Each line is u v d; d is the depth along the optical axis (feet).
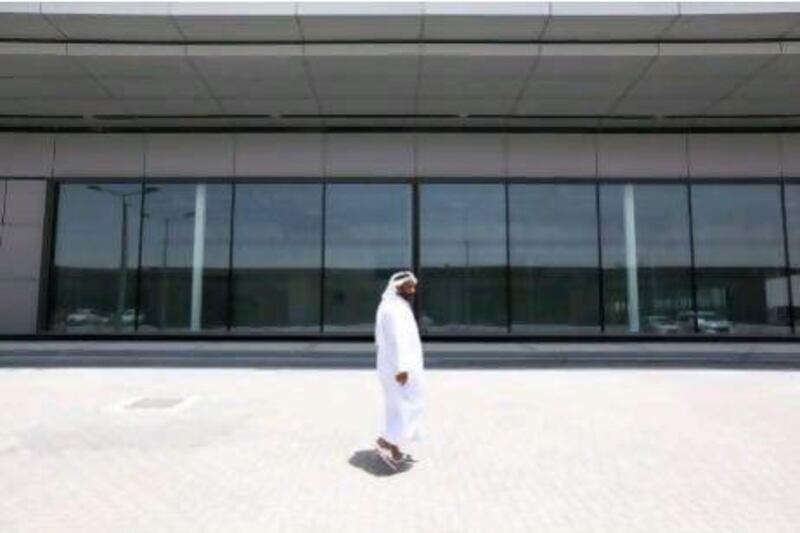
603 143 67.77
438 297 66.33
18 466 22.58
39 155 67.51
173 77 55.16
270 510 18.31
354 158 67.56
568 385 41.27
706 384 41.65
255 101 60.90
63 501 18.99
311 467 22.62
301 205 67.36
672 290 66.49
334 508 18.51
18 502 18.90
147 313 66.39
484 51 50.26
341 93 58.80
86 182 67.51
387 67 52.85
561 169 67.51
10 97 59.88
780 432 27.81
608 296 66.39
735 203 67.21
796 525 17.15
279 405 34.17
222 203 67.36
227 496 19.51
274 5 45.78
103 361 52.54
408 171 67.46
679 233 67.00
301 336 65.87
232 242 67.00
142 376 45.42
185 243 67.10
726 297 66.28
